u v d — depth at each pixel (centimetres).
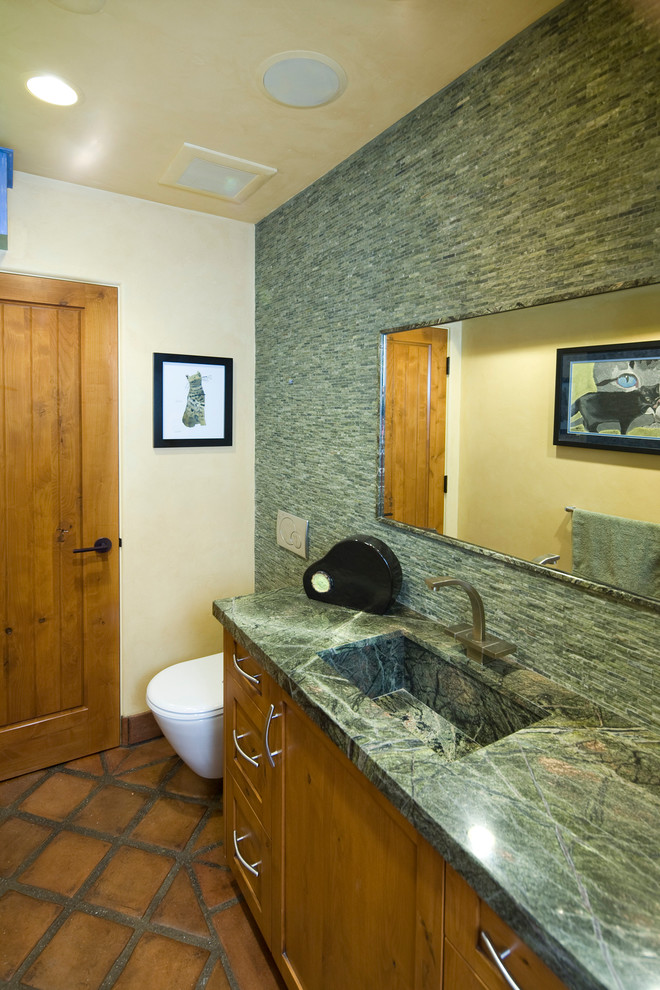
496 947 76
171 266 240
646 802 88
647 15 102
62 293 219
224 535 269
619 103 108
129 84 146
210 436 258
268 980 149
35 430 220
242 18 121
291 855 137
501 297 135
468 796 88
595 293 113
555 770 95
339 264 195
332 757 116
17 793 218
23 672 226
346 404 196
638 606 110
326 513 213
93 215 221
